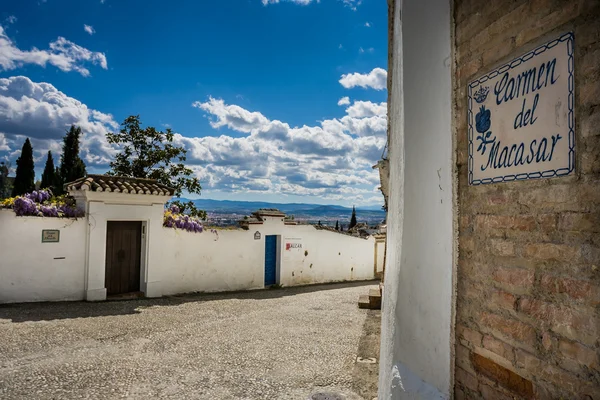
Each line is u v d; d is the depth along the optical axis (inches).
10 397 174.2
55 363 217.8
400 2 145.2
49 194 421.7
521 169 79.6
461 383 97.3
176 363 228.4
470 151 95.8
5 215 367.2
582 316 66.2
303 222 697.0
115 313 354.3
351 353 253.3
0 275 362.6
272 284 635.5
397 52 156.9
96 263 414.3
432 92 113.3
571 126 68.4
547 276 73.4
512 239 82.0
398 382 119.4
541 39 75.2
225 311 391.9
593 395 64.0
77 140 1318.9
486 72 90.6
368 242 813.2
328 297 515.8
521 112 79.7
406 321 122.9
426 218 114.0
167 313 368.2
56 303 381.4
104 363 222.4
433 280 108.8
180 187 735.7
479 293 91.8
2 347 238.1
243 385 198.8
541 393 74.3
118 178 449.7
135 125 732.7
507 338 82.9
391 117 183.3
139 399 179.3
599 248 63.4
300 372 218.1
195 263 518.6
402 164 136.0
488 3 90.8
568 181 69.1
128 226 457.4
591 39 65.1
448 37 106.0
